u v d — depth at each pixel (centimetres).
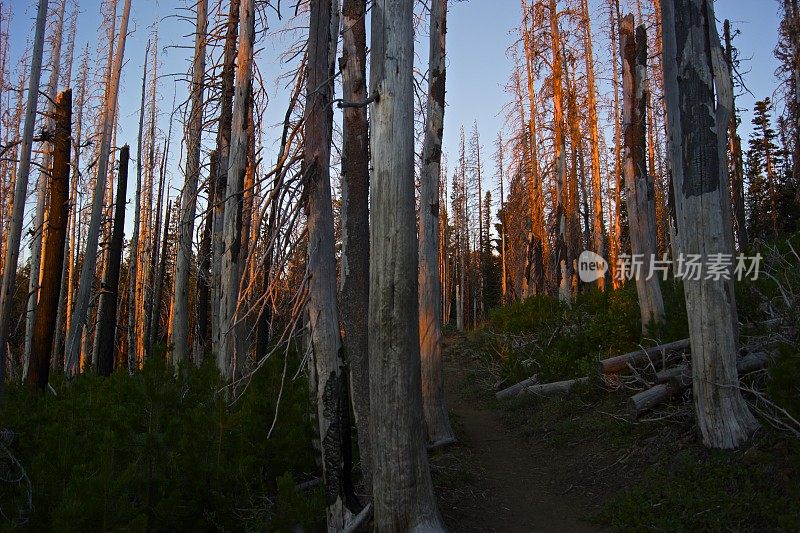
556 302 1653
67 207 1116
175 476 577
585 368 1099
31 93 797
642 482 634
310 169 616
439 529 489
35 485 511
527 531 617
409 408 492
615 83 2109
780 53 1641
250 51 942
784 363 567
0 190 1858
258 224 594
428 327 963
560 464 812
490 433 1069
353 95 630
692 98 650
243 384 784
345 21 643
